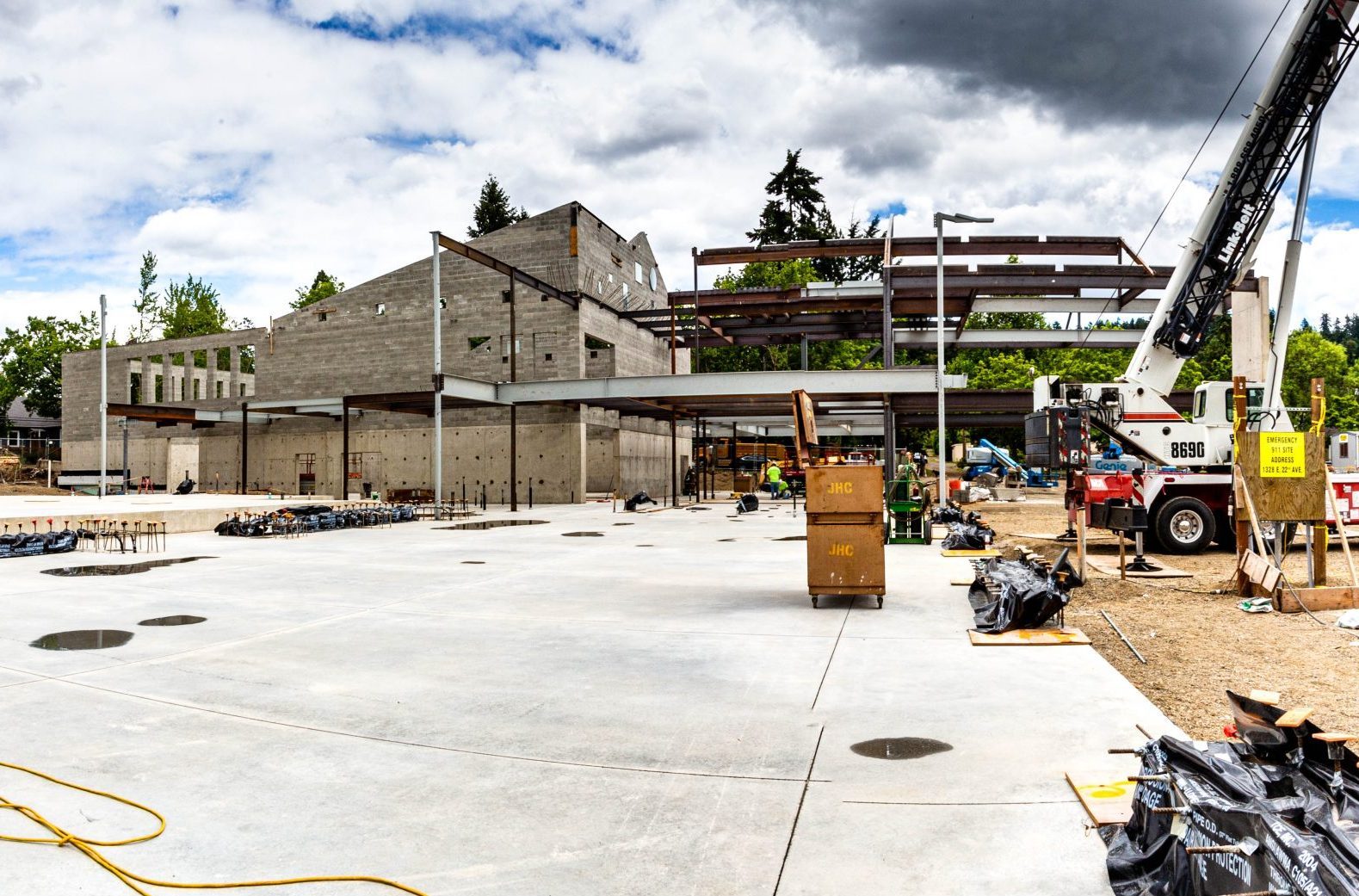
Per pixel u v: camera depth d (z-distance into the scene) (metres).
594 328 42.97
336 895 3.67
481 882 3.77
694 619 10.34
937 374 29.03
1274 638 9.06
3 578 14.27
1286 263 18.61
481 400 33.19
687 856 4.00
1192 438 19.47
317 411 43.28
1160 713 6.19
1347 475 17.17
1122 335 43.50
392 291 44.78
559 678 7.46
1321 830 3.00
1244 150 18.94
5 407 87.62
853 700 6.66
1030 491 49.91
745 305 40.94
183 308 105.94
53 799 4.76
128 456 55.44
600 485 49.81
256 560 17.02
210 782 5.01
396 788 4.92
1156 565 14.28
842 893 3.63
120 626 10.01
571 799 4.73
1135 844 3.78
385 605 11.48
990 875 3.77
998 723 5.97
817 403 39.62
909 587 12.75
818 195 84.81
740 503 33.91
